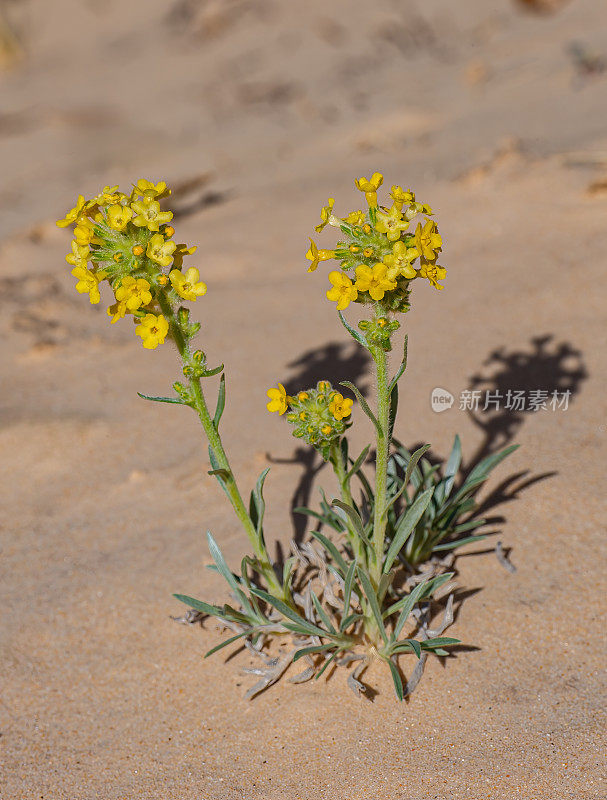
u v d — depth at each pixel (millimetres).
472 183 6613
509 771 2514
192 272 2273
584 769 2484
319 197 7465
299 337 5238
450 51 14273
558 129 7770
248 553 3525
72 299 6262
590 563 3234
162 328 2279
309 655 2953
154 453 4379
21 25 20953
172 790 2656
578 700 2721
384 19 16516
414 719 2736
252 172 9250
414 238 2193
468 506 3271
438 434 4102
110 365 5293
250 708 2896
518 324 4844
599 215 5688
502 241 5742
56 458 4445
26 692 3107
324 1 17875
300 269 6141
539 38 12727
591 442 3854
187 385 2529
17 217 9250
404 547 3270
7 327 5816
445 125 9266
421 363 4711
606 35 11258
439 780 2521
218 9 18812
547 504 3543
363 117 11094
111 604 3426
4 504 4191
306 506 3750
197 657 3137
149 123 13516
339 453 2676
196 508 3920
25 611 3473
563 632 2973
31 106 15406
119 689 3070
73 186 10297
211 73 15891
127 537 3818
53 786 2736
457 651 2949
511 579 3217
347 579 2680
